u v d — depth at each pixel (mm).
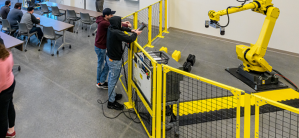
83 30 7230
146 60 2750
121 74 4238
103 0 8602
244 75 4555
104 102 3676
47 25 5668
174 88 2609
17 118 3234
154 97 2533
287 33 5688
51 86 4070
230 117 3270
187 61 5016
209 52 5816
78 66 4859
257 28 6059
